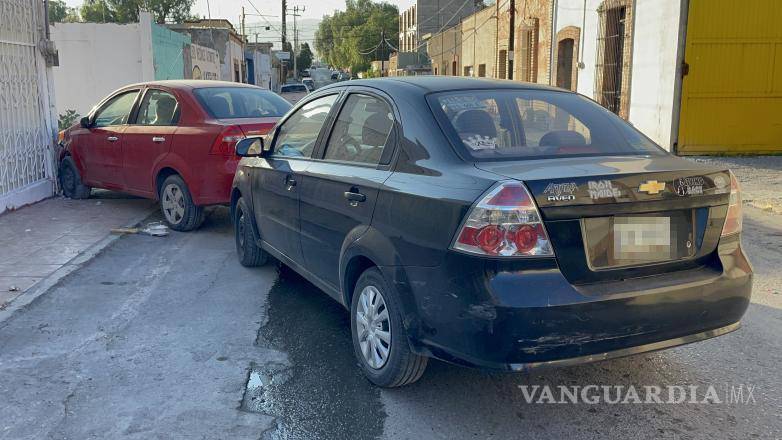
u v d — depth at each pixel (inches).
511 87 173.0
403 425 141.9
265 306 213.5
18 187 361.1
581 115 168.1
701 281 136.6
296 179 195.0
